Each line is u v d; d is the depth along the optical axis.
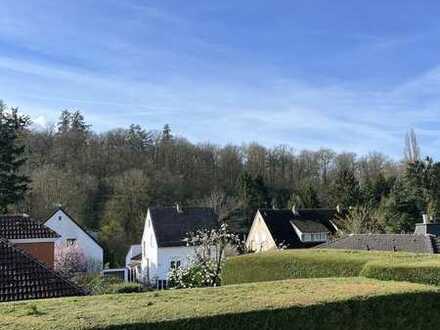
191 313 7.71
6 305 8.28
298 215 55.69
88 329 6.96
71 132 78.50
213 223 50.47
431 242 28.33
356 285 10.00
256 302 8.43
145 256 50.59
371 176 81.75
